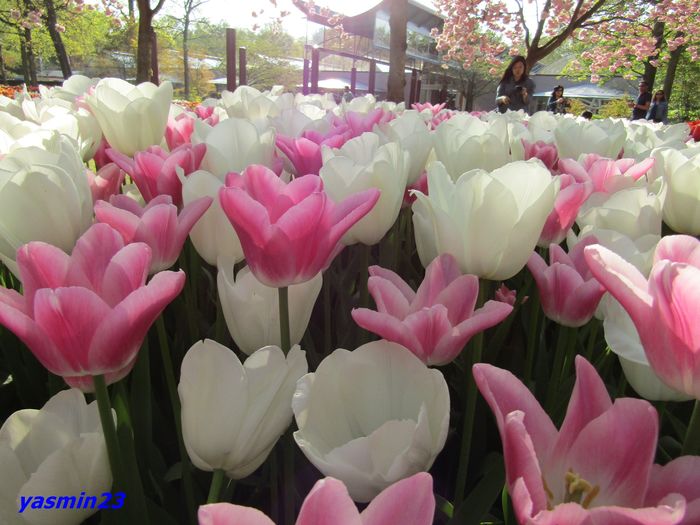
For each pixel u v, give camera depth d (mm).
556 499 564
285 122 1912
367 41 22594
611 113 26828
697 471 529
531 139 2439
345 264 1987
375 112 2090
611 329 801
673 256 630
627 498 542
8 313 661
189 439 716
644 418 529
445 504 896
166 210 915
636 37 17609
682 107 30562
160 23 29969
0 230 920
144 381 1032
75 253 720
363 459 641
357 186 1143
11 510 712
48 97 2652
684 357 572
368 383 725
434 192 1021
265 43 38219
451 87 31891
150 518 907
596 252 609
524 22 15016
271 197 891
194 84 34000
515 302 1441
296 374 743
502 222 942
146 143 1704
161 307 720
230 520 411
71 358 687
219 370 690
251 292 968
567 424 563
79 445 692
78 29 26906
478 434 1160
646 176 1788
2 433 743
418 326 781
